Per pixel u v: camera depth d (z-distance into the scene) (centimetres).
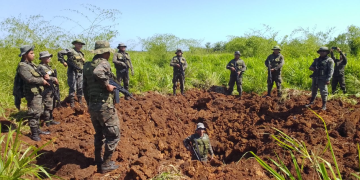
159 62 1689
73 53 725
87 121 650
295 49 1836
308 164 435
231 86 991
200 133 537
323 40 2016
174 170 434
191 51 2248
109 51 414
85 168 429
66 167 432
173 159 550
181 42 2062
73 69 729
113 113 420
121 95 902
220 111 800
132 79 1048
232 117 727
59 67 991
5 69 945
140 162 443
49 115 601
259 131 624
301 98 788
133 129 631
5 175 314
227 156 608
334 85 903
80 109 691
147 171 423
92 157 480
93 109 408
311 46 1891
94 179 413
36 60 978
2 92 832
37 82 512
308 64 1192
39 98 525
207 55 2044
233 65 955
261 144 579
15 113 696
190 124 740
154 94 962
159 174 420
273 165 456
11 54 998
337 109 671
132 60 1455
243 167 452
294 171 429
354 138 527
